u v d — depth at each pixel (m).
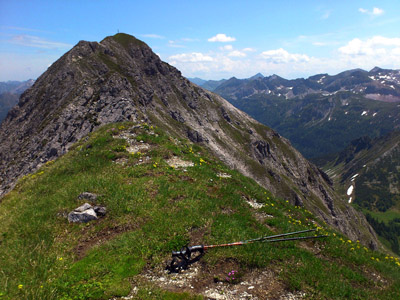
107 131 27.80
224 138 187.25
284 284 10.36
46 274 10.22
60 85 132.88
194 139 145.75
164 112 154.25
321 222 22.34
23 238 12.78
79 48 154.88
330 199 189.62
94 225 13.57
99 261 10.83
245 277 10.58
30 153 89.75
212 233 12.77
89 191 16.34
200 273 10.61
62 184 18.86
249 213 15.83
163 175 18.86
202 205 15.24
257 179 149.00
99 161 21.70
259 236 13.11
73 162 22.17
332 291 10.27
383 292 11.44
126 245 11.63
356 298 10.30
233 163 148.75
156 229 12.70
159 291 9.35
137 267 10.51
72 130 85.75
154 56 196.12
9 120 139.62
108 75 110.56
